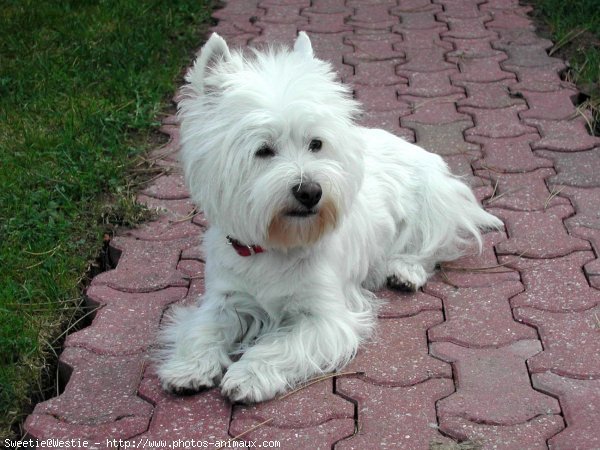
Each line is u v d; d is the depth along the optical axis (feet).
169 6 7.57
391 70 6.52
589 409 3.68
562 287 4.40
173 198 5.21
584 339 4.05
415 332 4.17
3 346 4.12
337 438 3.62
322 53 6.80
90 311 4.46
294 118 3.75
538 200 5.06
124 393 3.89
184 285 4.54
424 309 4.33
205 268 4.28
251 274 4.02
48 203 5.07
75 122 5.82
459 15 7.41
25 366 4.09
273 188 3.73
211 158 3.84
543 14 7.36
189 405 3.81
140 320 4.31
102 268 4.81
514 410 3.70
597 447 3.51
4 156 5.48
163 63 6.68
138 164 5.51
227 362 4.00
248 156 3.77
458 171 5.35
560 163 5.37
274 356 3.92
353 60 6.68
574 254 4.63
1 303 4.38
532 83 6.26
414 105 6.05
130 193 5.21
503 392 3.79
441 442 3.57
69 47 6.77
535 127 5.74
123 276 4.61
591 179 5.22
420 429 3.63
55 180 5.24
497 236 4.82
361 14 7.51
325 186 3.76
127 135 5.82
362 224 4.37
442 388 3.83
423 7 7.61
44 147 5.57
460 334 4.14
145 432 3.69
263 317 4.17
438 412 3.71
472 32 7.06
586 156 5.43
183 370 3.87
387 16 7.45
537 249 4.69
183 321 4.19
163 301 4.43
